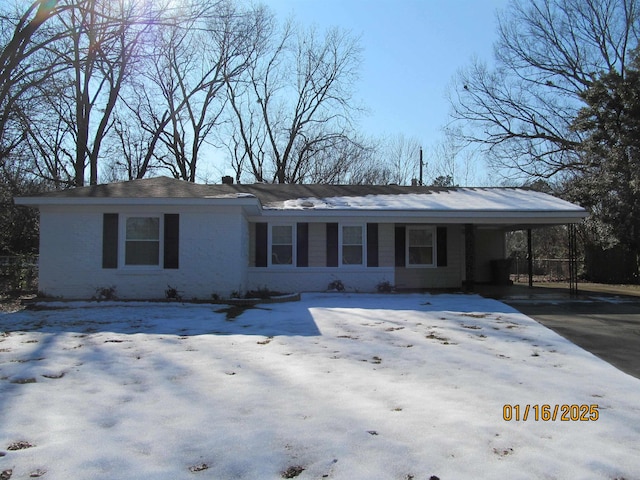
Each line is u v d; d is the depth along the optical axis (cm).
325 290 1546
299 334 820
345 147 3550
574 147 2683
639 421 436
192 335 803
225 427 396
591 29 2753
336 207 1534
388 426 405
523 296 1479
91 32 1823
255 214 1474
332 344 739
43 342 730
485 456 354
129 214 1292
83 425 398
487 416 436
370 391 504
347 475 321
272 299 1289
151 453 347
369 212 1509
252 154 3444
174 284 1288
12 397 468
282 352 680
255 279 1533
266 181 3469
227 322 941
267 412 434
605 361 677
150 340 753
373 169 3794
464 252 1770
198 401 462
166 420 412
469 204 1611
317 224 1559
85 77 2436
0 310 1138
